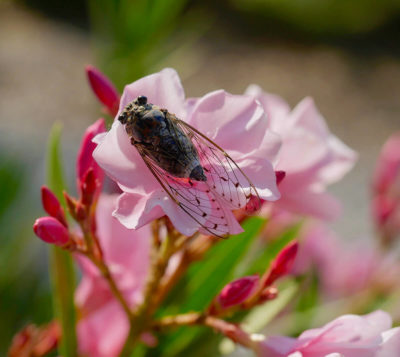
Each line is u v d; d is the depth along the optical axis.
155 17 0.73
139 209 0.37
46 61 2.06
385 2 2.62
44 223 0.39
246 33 2.51
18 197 0.56
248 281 0.39
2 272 0.50
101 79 0.42
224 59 2.31
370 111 2.07
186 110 0.38
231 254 0.44
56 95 1.86
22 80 1.91
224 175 0.38
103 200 0.43
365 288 0.51
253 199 0.37
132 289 0.43
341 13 2.59
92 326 0.44
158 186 0.37
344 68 2.35
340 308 0.51
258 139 0.38
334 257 0.53
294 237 0.46
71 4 2.49
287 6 2.56
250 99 0.38
